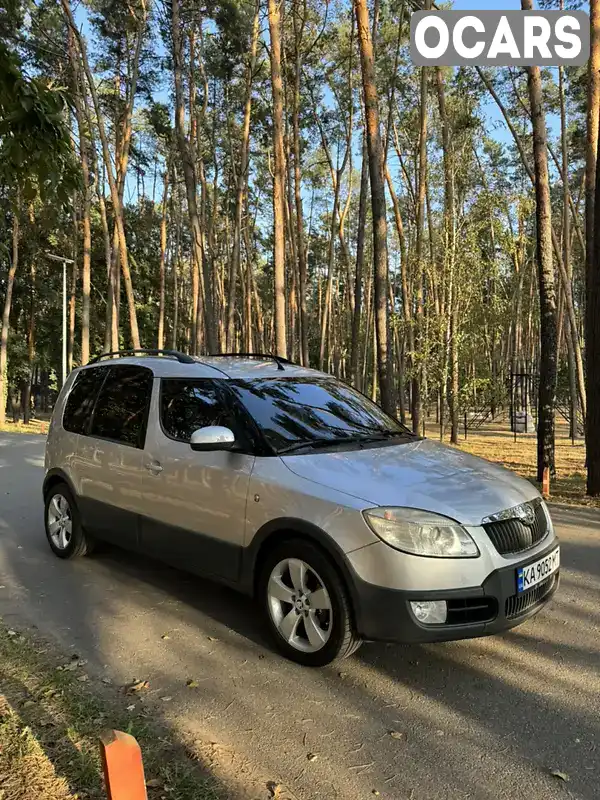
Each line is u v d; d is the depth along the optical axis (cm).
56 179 342
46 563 567
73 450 554
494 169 2558
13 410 3678
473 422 2794
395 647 390
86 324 2222
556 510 808
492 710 318
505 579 336
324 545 345
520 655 381
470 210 1838
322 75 2330
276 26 1345
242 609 454
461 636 327
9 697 322
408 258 2003
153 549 462
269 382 465
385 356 1132
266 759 275
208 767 267
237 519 394
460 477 373
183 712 312
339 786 258
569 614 446
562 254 2105
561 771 269
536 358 4119
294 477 371
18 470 1160
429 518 328
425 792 255
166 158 3005
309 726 301
